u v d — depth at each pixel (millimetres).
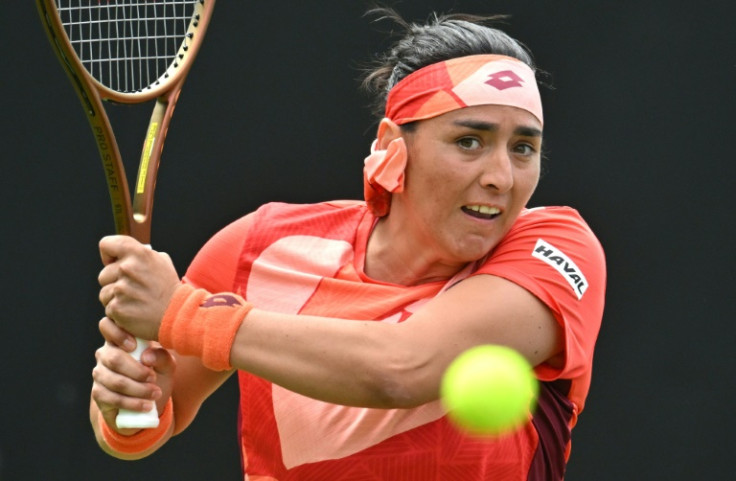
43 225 20094
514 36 19406
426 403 9438
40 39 19938
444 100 9672
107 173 10102
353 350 9203
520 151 9773
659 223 19531
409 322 9383
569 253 9914
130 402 9914
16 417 20109
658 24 19297
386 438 9875
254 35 19719
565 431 10281
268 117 19797
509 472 9969
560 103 19531
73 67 9742
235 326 9438
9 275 20094
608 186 19578
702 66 19312
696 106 19375
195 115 19828
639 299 19609
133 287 9656
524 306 9508
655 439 19547
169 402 10766
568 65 19484
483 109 9562
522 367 9523
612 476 19625
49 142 20078
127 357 9875
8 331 20125
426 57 10031
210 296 9672
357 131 19672
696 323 19500
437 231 9844
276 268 10672
